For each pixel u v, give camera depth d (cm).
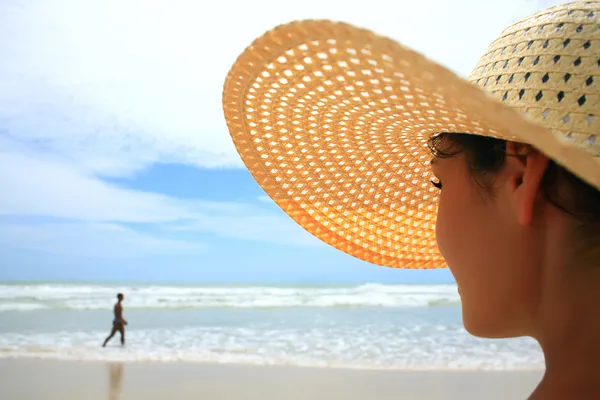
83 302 3297
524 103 80
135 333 2045
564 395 72
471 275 87
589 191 70
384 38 69
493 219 83
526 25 86
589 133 72
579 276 72
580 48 77
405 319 2606
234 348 1650
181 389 1124
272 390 1109
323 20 82
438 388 1122
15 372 1281
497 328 83
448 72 62
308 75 117
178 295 3850
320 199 173
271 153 162
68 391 1112
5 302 3278
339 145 154
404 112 108
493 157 84
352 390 1105
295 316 2766
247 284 6600
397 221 172
